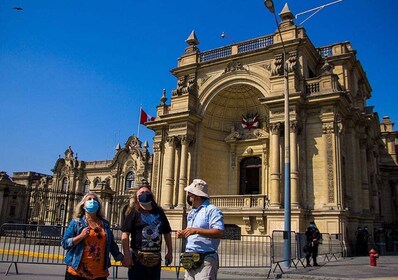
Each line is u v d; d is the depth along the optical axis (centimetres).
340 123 2159
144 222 547
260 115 2691
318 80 2208
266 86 2381
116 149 5578
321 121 2145
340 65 2552
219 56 2675
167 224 578
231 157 2761
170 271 1385
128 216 550
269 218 2058
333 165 2047
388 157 4091
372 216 2484
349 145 2406
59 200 5344
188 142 2597
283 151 2169
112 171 5503
